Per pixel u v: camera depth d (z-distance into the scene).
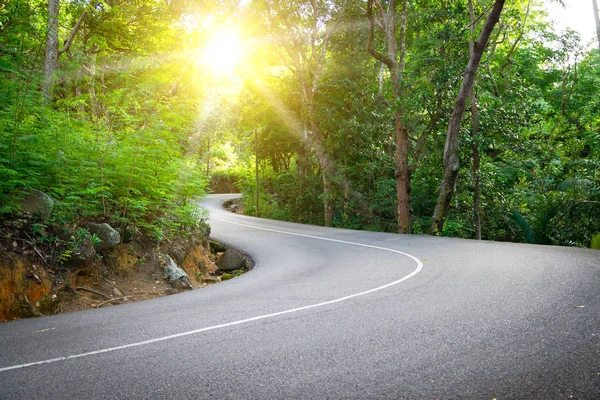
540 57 29.00
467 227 21.66
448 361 3.81
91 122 11.41
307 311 5.84
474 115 20.97
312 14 29.27
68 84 13.83
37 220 7.55
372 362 3.85
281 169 44.69
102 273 8.18
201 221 13.90
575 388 3.20
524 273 7.75
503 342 4.23
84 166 9.39
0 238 6.82
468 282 7.25
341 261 10.91
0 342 4.79
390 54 22.33
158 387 3.43
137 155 10.15
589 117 27.39
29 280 6.72
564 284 6.68
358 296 6.64
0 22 10.71
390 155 29.69
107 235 8.46
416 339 4.44
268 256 13.00
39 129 8.96
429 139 24.11
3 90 8.84
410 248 12.53
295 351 4.21
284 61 30.36
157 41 19.92
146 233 10.00
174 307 6.48
